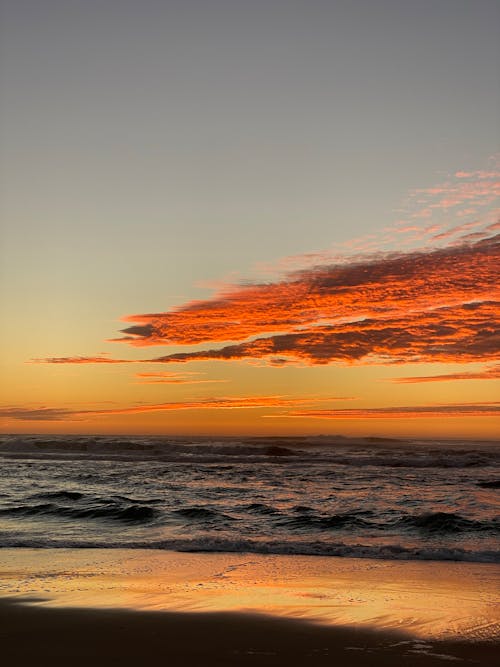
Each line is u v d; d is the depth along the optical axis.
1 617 8.00
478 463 37.81
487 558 12.35
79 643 7.02
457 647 6.91
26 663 6.38
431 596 9.23
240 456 43.38
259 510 18.52
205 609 8.45
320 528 15.74
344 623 7.83
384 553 12.77
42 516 17.66
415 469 34.88
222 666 6.34
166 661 6.46
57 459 42.75
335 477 29.66
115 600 8.90
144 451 48.44
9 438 64.00
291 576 10.70
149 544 13.69
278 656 6.63
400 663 6.42
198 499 21.36
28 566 11.45
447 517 16.23
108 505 19.70
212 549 13.19
